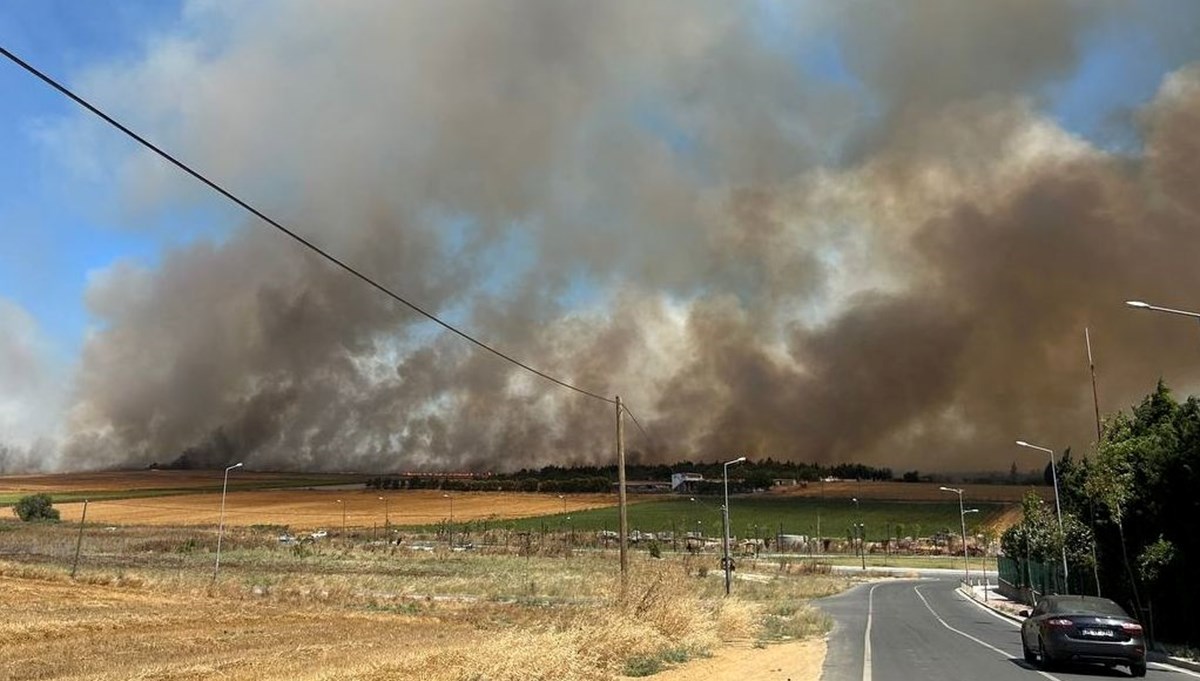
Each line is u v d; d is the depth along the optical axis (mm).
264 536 125938
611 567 89438
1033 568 54594
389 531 141375
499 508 176125
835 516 171500
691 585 33312
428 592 60156
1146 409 33125
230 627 33375
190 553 97062
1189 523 26078
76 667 21719
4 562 57719
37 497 135875
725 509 53906
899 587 85875
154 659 23672
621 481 32625
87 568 63625
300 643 28219
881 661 23188
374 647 26734
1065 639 20484
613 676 18734
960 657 24484
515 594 58062
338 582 63688
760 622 35844
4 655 23844
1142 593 29312
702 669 20641
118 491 191125
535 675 17547
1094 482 29672
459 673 17750
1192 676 20328
